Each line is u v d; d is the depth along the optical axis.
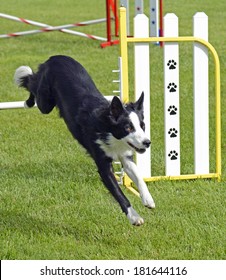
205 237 7.14
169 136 9.05
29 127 12.05
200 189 8.66
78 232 7.32
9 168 9.60
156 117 12.40
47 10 29.36
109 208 7.97
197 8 28.08
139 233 7.23
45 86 8.38
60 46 20.22
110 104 7.09
